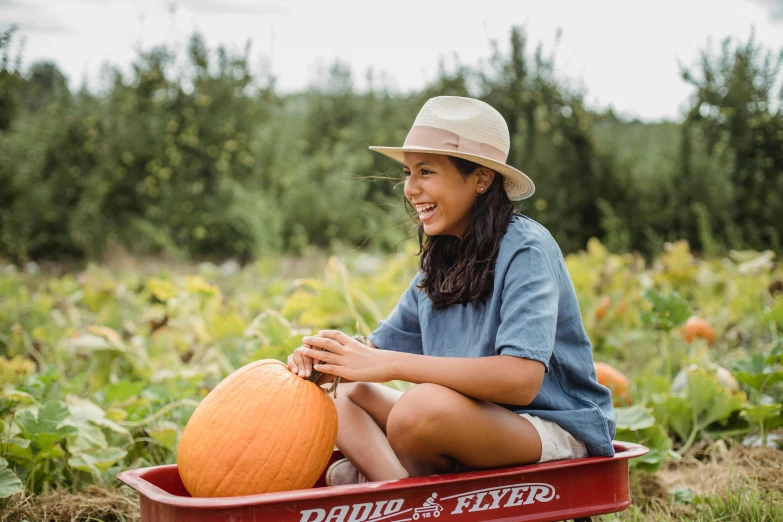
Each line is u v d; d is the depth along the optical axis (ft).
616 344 17.35
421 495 6.67
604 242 34.50
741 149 33.35
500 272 7.79
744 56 33.24
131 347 14.66
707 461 11.41
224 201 38.91
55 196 37.06
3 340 17.51
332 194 39.83
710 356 15.90
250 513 6.20
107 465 9.67
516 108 35.22
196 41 40.34
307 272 30.27
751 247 32.63
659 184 34.53
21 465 9.45
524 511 7.02
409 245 22.93
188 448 7.20
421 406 7.20
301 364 7.74
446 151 7.83
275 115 43.47
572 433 7.79
